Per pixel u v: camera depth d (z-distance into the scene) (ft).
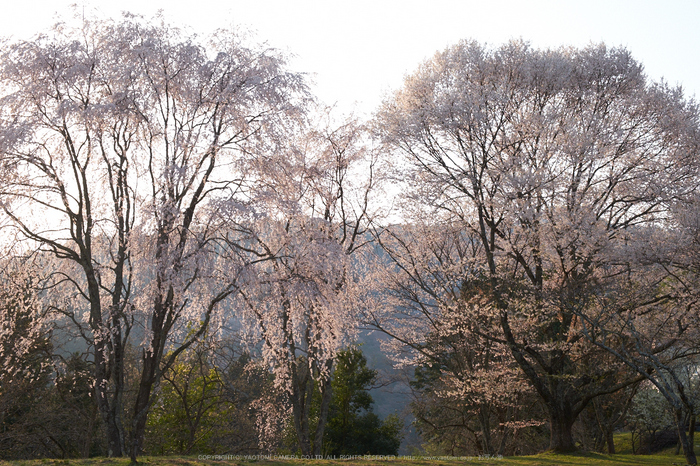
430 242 75.72
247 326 48.67
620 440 118.52
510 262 69.62
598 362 61.05
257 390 89.15
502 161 61.62
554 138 62.69
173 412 84.99
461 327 67.56
